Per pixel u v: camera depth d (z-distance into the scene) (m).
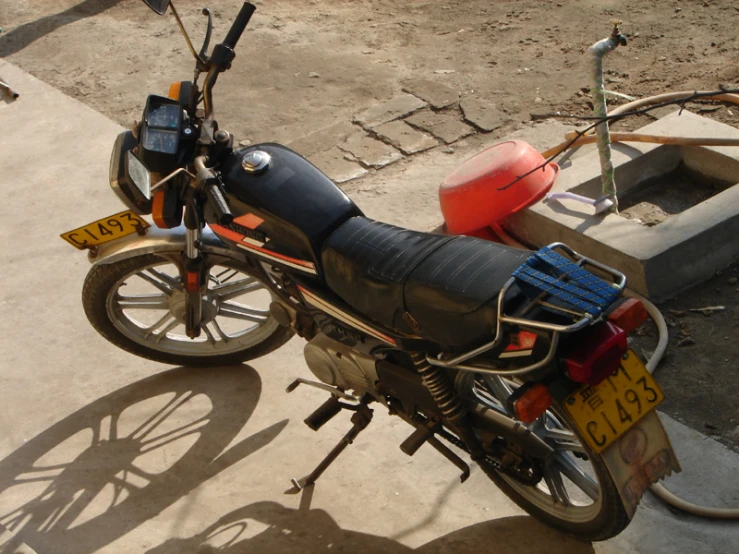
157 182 3.12
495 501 3.18
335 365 3.09
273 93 6.25
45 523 3.29
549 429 2.95
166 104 3.18
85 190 5.37
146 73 6.74
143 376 3.99
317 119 5.89
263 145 3.21
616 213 4.29
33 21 7.73
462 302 2.48
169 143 3.06
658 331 3.84
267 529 3.17
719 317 3.89
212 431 3.65
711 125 4.69
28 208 5.25
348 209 2.98
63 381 3.99
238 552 3.10
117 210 5.17
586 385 2.48
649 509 3.05
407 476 3.33
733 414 3.40
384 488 3.29
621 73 5.96
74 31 7.50
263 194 3.01
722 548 2.87
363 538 3.09
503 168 4.21
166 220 3.16
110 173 3.25
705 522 2.97
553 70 6.11
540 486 3.09
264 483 3.38
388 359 2.92
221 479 3.42
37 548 3.19
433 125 5.69
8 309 4.46
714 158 4.56
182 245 3.48
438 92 6.03
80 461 3.56
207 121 3.13
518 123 5.59
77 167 5.61
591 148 5.15
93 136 5.93
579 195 4.53
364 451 3.46
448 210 4.37
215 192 2.73
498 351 2.46
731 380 3.56
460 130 5.61
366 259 2.77
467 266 2.57
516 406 2.39
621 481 2.53
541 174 4.29
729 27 6.36
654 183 4.77
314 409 3.71
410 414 2.93
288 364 3.99
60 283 4.62
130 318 4.00
